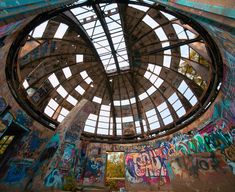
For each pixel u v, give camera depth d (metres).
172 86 20.22
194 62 15.59
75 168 19.14
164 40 16.36
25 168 15.02
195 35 13.40
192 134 16.17
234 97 9.86
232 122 10.80
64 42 17.67
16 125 14.59
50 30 15.32
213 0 3.83
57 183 13.38
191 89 17.77
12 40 9.53
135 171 19.64
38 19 9.79
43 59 17.39
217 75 11.45
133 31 16.70
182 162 11.66
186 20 9.31
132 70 22.30
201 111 15.12
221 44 8.38
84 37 17.25
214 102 12.98
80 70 22.12
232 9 3.36
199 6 4.29
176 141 18.03
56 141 15.11
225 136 11.73
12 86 13.25
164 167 18.05
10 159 14.20
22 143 15.31
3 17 4.05
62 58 19.38
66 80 21.66
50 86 20.25
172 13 9.38
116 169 34.59
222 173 9.84
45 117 18.83
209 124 13.94
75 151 16.28
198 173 10.52
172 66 18.64
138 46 18.38
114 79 24.33
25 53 14.09
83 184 18.77
